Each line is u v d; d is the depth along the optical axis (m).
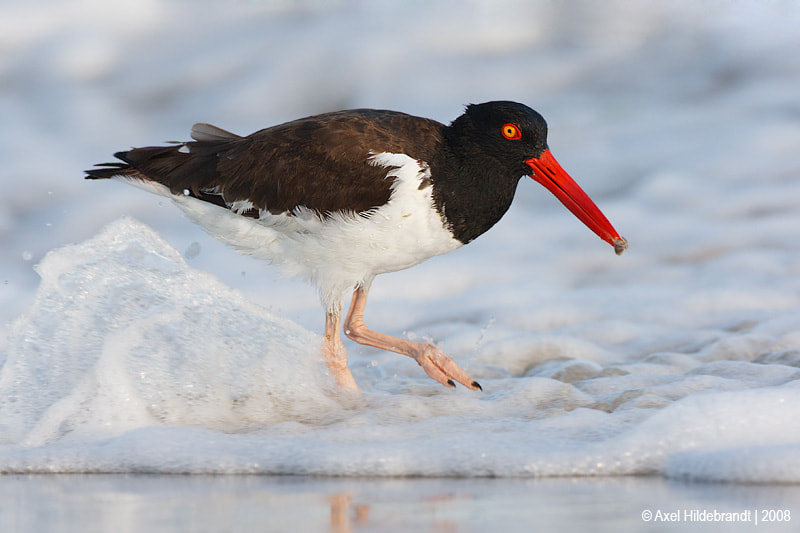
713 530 5.87
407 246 10.70
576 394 10.23
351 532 5.87
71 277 10.64
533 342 13.34
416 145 10.52
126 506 6.69
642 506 6.46
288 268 11.10
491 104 10.87
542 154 11.05
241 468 8.02
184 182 10.94
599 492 6.95
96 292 10.61
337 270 10.85
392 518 6.22
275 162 10.59
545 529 5.93
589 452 7.79
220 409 9.83
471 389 10.82
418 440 8.37
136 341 10.18
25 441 9.02
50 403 9.67
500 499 6.75
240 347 10.45
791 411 8.03
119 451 8.38
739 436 7.80
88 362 10.08
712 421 7.93
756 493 6.81
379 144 10.46
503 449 7.94
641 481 7.33
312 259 10.89
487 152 10.70
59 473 8.18
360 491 7.11
